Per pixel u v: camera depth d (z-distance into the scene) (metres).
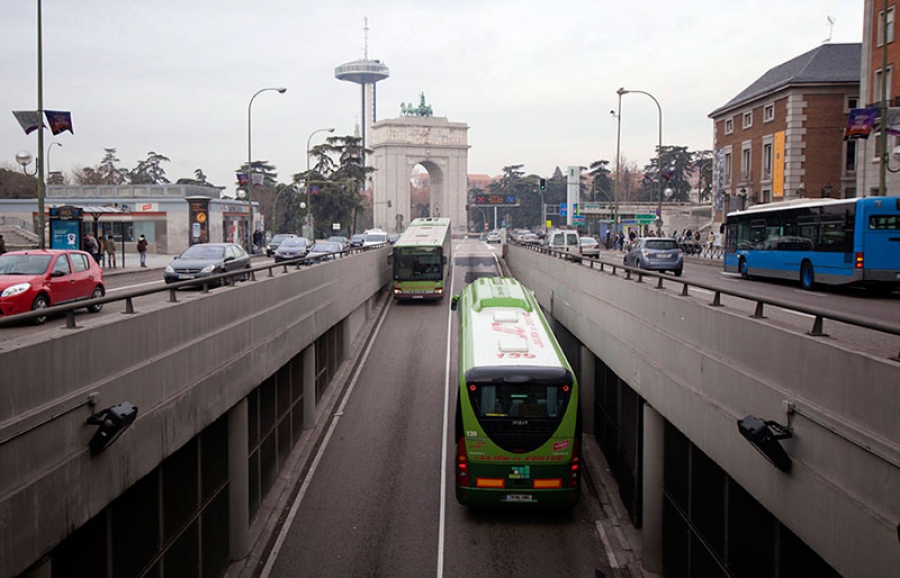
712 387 9.38
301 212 90.88
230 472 12.59
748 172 55.78
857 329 15.24
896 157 31.52
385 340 30.30
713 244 55.31
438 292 38.03
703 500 10.34
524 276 36.88
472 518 14.82
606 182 125.00
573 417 13.45
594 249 50.62
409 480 16.69
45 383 6.48
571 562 13.10
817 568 6.82
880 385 5.71
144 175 128.62
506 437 13.45
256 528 14.04
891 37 36.16
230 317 11.85
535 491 13.49
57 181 106.31
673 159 115.81
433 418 20.84
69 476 6.69
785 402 7.21
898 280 22.75
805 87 48.12
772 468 7.49
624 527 14.40
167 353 9.08
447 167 122.12
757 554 8.30
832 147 48.22
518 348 14.45
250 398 13.72
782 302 7.73
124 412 7.17
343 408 21.77
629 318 14.09
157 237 60.16
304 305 18.05
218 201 63.69
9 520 5.79
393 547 13.63
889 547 5.39
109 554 7.71
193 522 10.48
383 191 120.12
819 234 25.33
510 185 139.25
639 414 14.01
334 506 15.38
